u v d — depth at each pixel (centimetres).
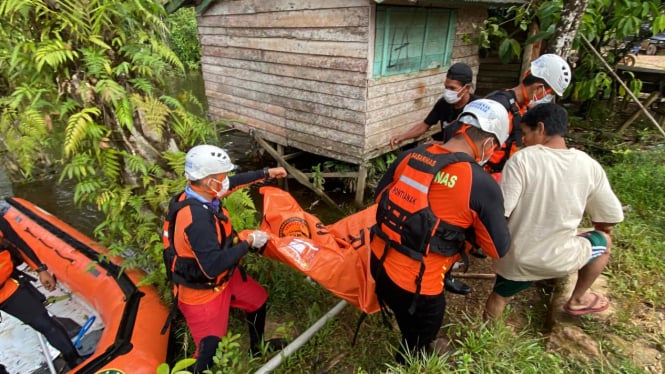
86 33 241
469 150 178
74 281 347
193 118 311
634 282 274
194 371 224
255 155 757
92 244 360
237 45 593
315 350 264
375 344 268
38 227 400
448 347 245
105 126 261
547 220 202
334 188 640
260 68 573
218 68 650
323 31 466
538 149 204
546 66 242
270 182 663
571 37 355
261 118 610
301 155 712
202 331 224
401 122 520
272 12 518
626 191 412
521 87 256
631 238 327
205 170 198
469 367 212
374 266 208
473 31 568
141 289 306
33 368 295
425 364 214
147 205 297
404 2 419
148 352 253
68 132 231
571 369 220
